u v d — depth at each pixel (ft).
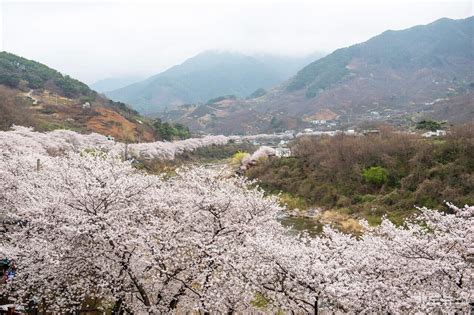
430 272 31.68
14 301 42.39
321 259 35.35
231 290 36.96
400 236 36.37
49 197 42.04
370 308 31.94
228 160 233.14
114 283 38.34
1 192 53.01
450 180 121.39
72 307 40.32
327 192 143.84
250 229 41.57
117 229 36.55
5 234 46.73
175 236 40.11
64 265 38.65
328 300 33.01
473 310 29.14
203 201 41.78
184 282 37.63
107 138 196.13
